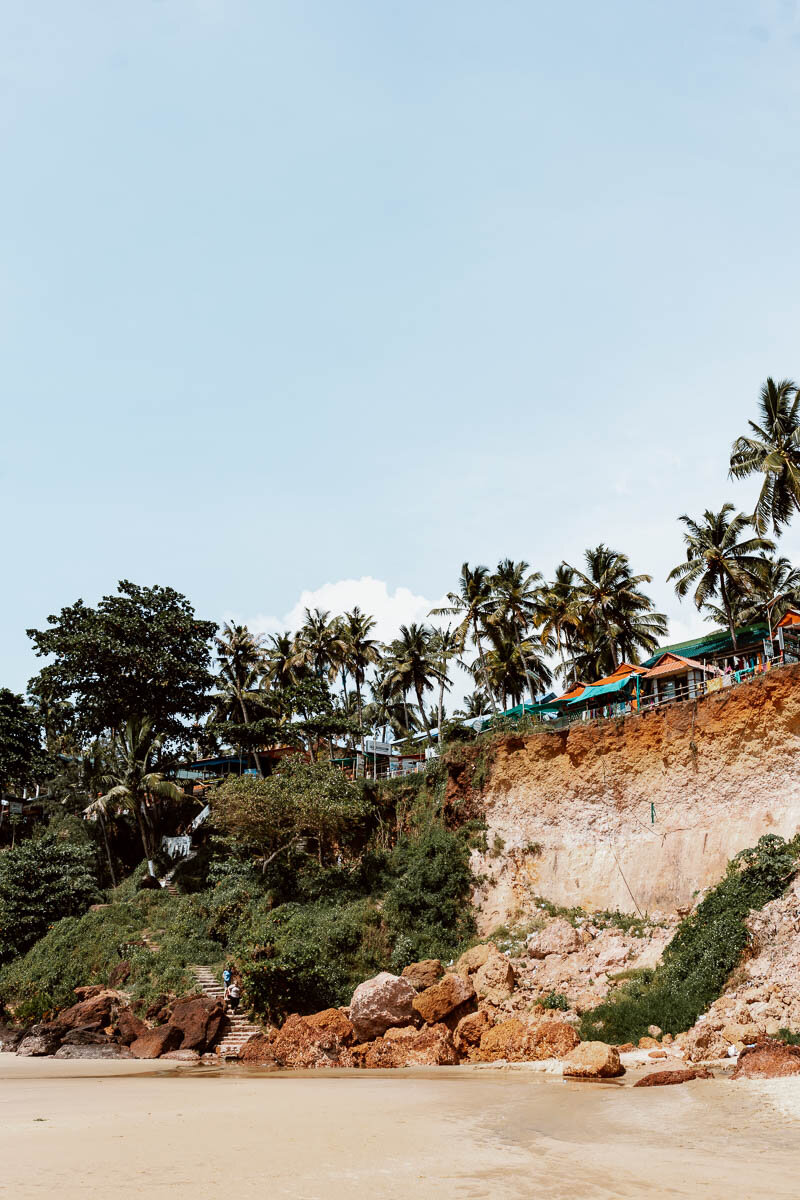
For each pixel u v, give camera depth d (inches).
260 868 1998.0
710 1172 507.5
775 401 1836.9
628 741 1708.9
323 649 3174.2
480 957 1501.0
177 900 2015.3
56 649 2456.9
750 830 1462.8
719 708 1590.8
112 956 1748.3
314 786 1979.6
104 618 2463.1
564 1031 1220.5
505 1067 1157.1
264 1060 1321.4
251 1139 621.9
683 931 1331.2
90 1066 1277.1
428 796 2005.4
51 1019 1587.1
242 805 1925.4
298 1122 703.1
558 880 1683.1
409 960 1620.3
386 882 1856.5
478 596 2677.2
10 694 2792.8
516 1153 570.9
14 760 2691.9
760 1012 1074.1
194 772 3065.9
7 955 1910.7
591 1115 722.2
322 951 1578.5
